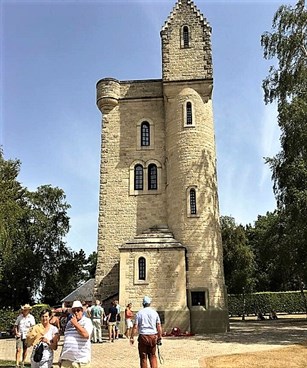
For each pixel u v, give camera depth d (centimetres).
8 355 1830
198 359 1496
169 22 3378
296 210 2283
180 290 2681
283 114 2559
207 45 3284
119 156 3312
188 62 3262
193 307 2728
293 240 2434
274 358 1467
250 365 1351
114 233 3142
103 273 3066
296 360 1424
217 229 2997
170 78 3231
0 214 3322
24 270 4678
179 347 1886
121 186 3241
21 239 4662
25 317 1402
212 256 2862
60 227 5003
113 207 3198
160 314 2641
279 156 2614
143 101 3416
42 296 4950
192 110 3139
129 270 2744
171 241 2836
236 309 5150
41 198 4994
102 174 3278
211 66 3228
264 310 5109
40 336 913
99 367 1404
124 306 2669
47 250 4916
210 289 2772
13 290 4722
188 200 2959
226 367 1327
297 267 2812
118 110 3416
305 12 2752
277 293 5172
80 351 871
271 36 2836
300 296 5119
